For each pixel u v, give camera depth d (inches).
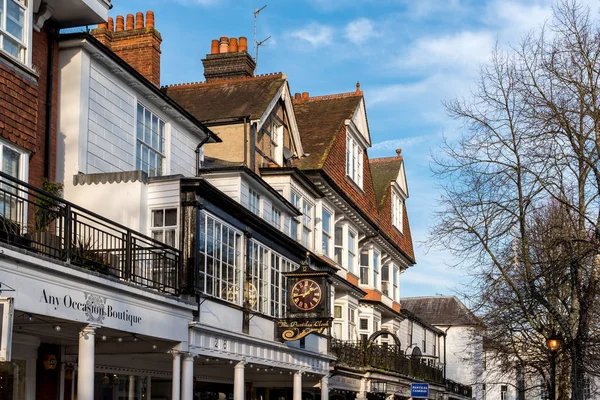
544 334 1002.1
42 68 592.4
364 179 1396.4
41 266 429.1
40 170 577.3
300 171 1042.7
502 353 1195.9
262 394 1045.8
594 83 806.5
